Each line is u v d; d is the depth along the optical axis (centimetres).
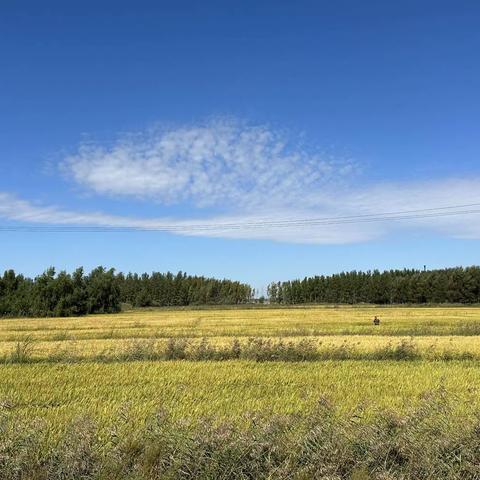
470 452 709
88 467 695
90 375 1814
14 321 6294
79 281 9138
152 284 14312
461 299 12088
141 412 1148
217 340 3191
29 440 731
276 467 687
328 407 843
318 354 2423
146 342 2675
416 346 2731
